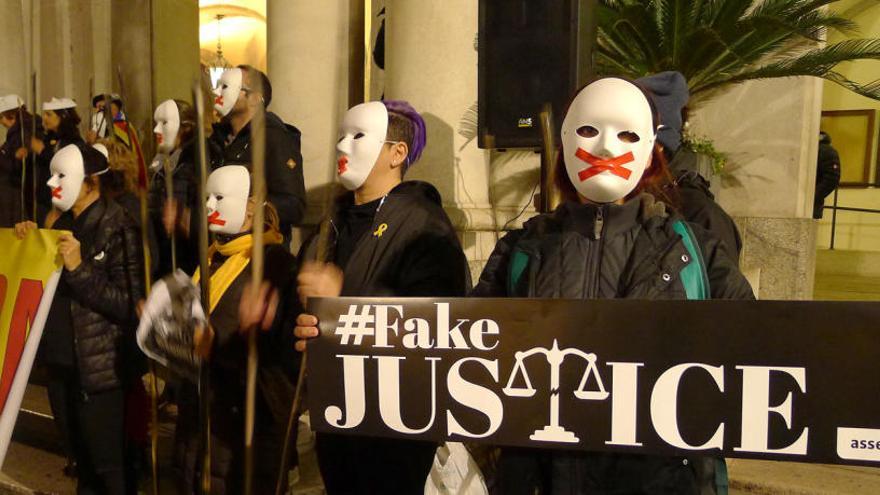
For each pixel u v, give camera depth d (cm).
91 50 581
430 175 325
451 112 324
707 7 418
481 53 268
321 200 373
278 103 388
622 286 131
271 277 194
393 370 140
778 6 411
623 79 138
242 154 266
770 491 254
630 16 409
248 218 208
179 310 185
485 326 134
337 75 215
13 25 561
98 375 230
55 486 292
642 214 136
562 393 130
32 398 354
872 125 813
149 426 249
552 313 129
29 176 352
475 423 135
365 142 187
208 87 276
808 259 445
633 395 126
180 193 269
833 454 118
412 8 324
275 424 190
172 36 581
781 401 119
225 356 188
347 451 177
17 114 393
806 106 434
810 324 117
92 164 238
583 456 132
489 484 154
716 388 122
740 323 120
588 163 134
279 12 387
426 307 137
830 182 611
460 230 323
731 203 464
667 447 125
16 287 223
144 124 317
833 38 771
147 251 194
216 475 187
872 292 568
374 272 174
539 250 139
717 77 434
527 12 258
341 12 388
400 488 172
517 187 379
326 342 144
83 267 221
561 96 256
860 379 116
